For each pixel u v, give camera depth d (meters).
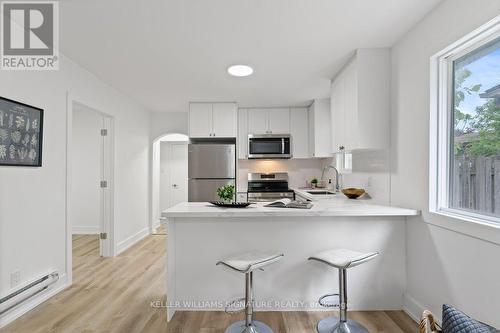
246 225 2.51
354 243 2.51
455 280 1.91
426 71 2.18
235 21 2.25
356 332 2.13
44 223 2.65
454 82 2.08
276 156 5.20
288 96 4.52
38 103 2.56
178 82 3.79
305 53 2.84
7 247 2.25
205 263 2.51
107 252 4.16
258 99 4.71
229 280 2.51
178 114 5.73
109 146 4.16
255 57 2.95
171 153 7.15
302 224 2.51
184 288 2.52
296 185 5.68
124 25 2.30
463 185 1.99
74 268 3.65
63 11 2.09
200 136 4.89
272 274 2.52
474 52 1.90
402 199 2.50
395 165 2.61
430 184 2.15
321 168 5.68
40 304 2.63
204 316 2.43
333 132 3.58
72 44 2.65
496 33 1.73
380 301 2.52
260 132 5.25
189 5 2.03
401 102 2.53
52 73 2.75
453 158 2.09
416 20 2.24
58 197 2.84
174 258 2.51
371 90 2.72
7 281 2.25
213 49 2.75
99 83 3.65
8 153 2.24
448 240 1.98
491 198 1.75
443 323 1.17
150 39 2.54
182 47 2.71
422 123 2.23
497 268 1.59
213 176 4.85
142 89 4.12
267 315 2.44
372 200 3.01
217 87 4.01
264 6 2.04
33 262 2.52
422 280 2.28
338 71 3.34
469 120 1.94
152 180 5.67
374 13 2.14
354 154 3.50
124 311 2.52
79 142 5.52
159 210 6.62
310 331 2.21
